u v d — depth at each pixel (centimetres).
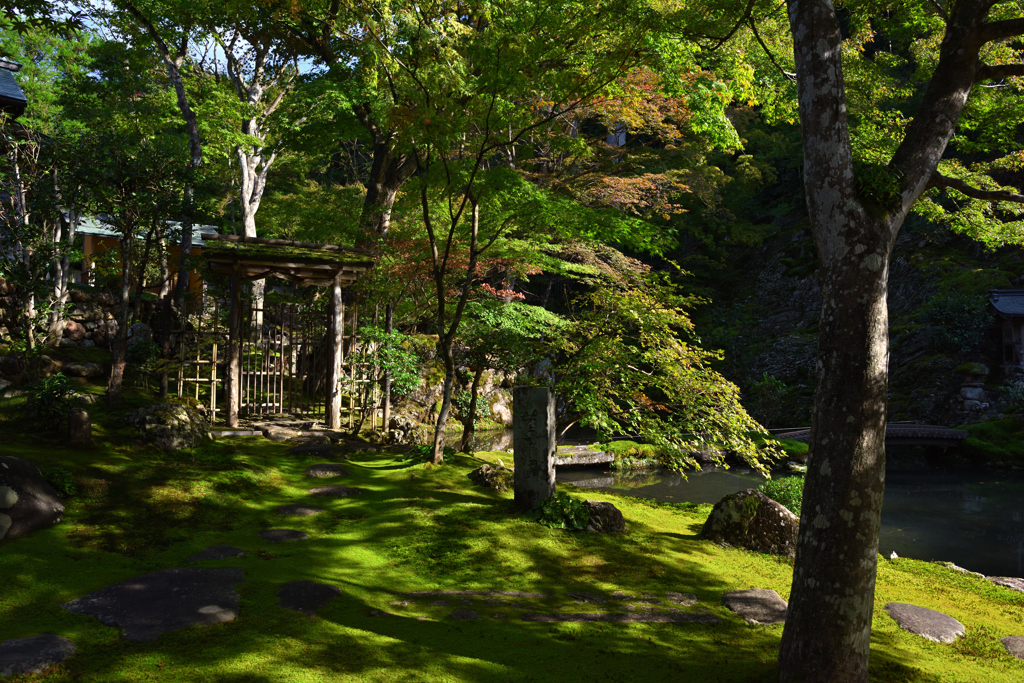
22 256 1070
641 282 1066
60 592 472
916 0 795
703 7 770
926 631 533
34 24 970
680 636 481
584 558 642
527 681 390
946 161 852
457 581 575
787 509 789
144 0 1440
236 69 1861
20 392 977
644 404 1024
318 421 1286
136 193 1031
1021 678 455
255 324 1416
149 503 663
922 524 1135
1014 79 774
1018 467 1745
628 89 1595
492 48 865
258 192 2016
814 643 378
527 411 755
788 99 1366
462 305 984
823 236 397
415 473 898
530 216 1039
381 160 1728
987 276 2347
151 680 360
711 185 2320
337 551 612
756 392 2497
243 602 480
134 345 1278
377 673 386
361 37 983
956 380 2172
